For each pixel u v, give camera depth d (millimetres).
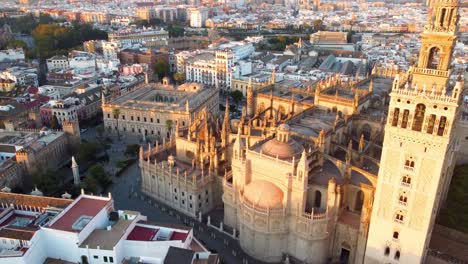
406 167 87438
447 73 80125
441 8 77688
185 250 99750
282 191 109125
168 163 143875
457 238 111250
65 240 100375
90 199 117875
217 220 134625
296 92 183375
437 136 80688
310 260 110562
